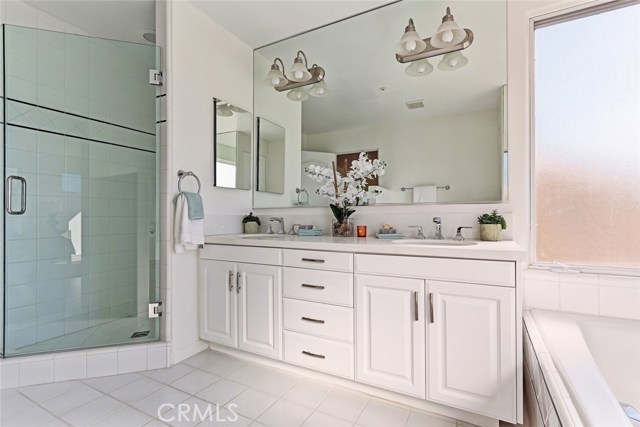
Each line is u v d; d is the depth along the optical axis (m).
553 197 1.69
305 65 2.39
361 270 1.53
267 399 1.54
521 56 1.73
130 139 2.12
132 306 2.04
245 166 2.55
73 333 2.06
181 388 1.64
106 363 1.78
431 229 1.93
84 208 2.25
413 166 2.00
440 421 1.38
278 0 2.05
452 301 1.33
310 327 1.67
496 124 1.78
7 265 1.91
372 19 2.14
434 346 1.36
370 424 1.35
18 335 1.93
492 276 1.26
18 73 1.99
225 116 2.37
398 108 2.05
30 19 2.16
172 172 1.97
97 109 2.20
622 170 1.54
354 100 2.21
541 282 1.63
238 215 2.49
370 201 2.10
